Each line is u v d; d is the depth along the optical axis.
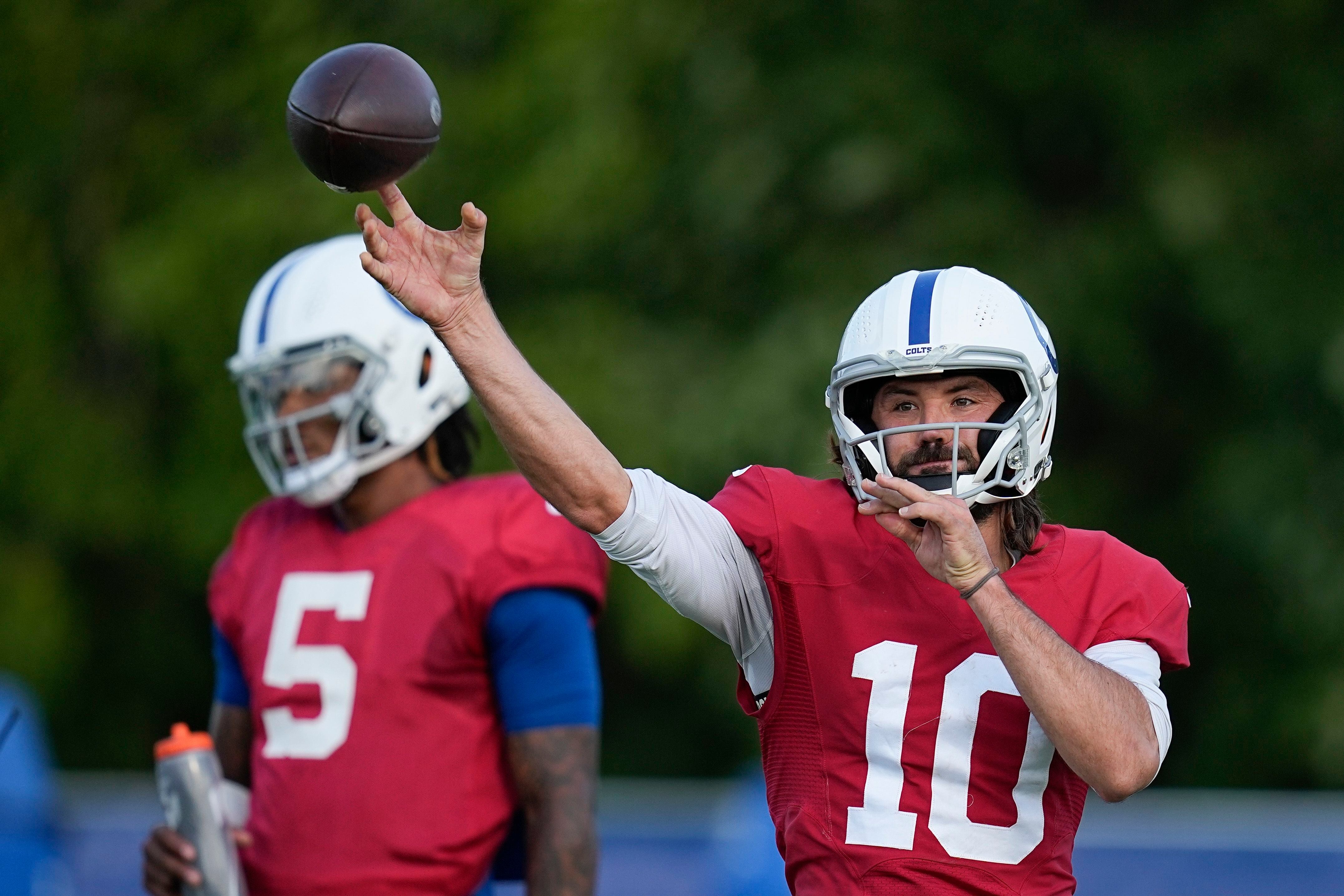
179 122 38.28
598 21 36.66
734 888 20.02
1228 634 36.00
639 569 10.21
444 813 12.90
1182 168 33.72
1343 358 32.06
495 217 36.25
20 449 37.94
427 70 37.38
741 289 37.34
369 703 13.05
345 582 13.48
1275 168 34.72
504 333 9.73
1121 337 34.44
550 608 13.08
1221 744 35.41
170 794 12.67
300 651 13.36
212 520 36.97
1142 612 10.30
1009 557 10.64
